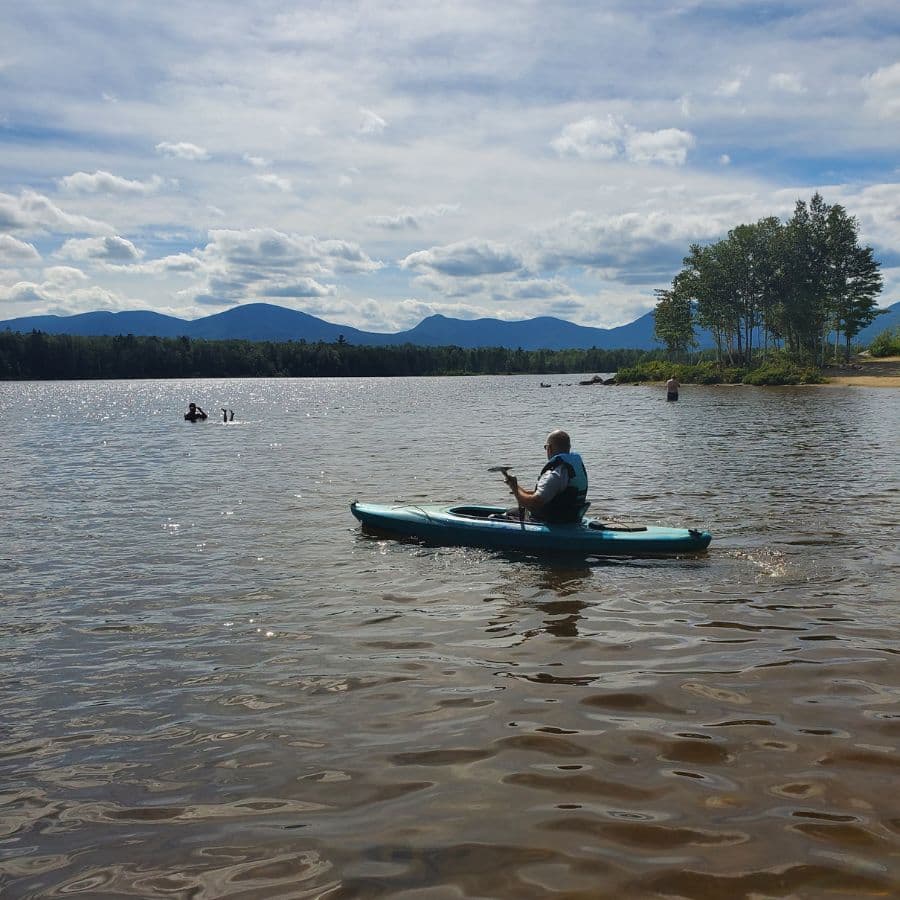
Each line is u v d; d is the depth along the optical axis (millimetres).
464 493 13883
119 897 3188
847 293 83000
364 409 48125
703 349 108188
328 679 5516
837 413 32719
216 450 22859
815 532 9961
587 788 3941
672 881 3182
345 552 9469
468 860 3361
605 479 15023
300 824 3684
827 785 3914
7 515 12289
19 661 5996
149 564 9008
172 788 4070
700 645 6035
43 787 4117
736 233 83000
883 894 3062
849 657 5695
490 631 6492
